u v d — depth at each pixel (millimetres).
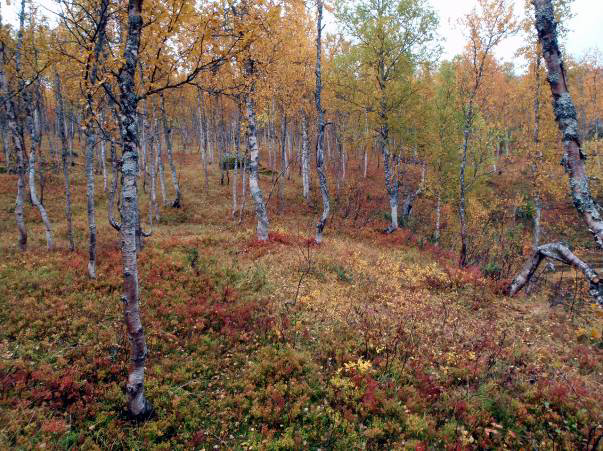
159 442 5871
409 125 22844
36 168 29641
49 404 6402
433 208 32219
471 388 6965
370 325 9125
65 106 32250
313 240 17047
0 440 5473
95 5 8508
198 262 12836
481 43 15531
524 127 21375
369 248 17859
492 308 11203
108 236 18266
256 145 16250
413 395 6688
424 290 12203
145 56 6258
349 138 27781
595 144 31672
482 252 19234
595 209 3635
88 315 9164
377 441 5820
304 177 29047
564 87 3844
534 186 20250
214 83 8562
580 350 8430
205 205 27656
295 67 22234
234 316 9320
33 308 9328
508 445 5715
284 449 5625
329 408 6336
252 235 17812
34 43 11016
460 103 19031
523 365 7793
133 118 5711
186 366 7566
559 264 20484
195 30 5914
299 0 15953
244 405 6492
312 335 8672
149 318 9055
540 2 3896
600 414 6152
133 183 5754
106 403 6543
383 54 21219
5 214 22109
